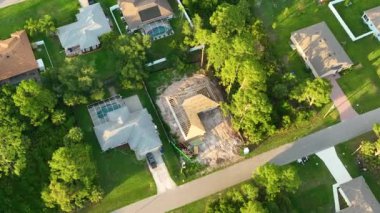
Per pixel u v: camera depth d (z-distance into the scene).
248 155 110.31
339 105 117.12
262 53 118.31
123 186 105.62
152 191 105.50
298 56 123.06
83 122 111.69
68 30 120.12
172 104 112.81
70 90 109.56
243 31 116.31
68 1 127.44
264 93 109.50
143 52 113.00
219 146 110.81
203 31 111.00
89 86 109.62
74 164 96.62
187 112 110.62
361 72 121.81
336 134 113.75
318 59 119.06
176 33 124.62
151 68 119.12
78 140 104.31
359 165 109.88
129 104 114.56
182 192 105.75
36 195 102.56
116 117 109.62
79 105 113.19
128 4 123.62
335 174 109.19
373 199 103.31
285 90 112.06
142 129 108.19
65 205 98.75
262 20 127.88
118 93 115.62
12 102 105.69
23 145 102.75
